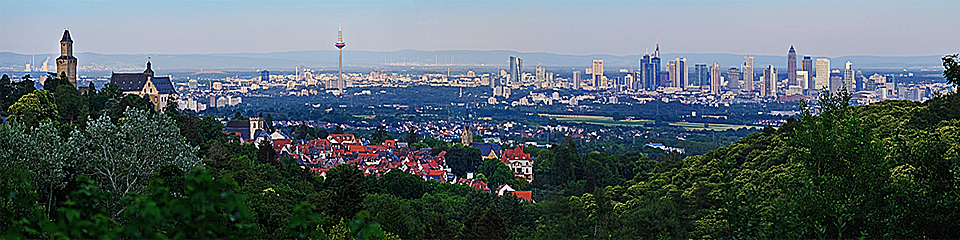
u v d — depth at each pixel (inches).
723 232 1353.3
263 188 3543.3
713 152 4242.1
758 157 3769.7
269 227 2876.5
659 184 4222.4
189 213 693.3
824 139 1485.0
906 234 1411.2
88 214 725.3
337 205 3154.5
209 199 712.4
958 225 1408.7
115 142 2568.9
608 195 4097.0
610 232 2829.7
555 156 6594.5
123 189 2529.5
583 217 3085.6
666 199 3149.6
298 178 5002.5
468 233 3095.5
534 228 3496.6
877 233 1416.1
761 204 1577.3
